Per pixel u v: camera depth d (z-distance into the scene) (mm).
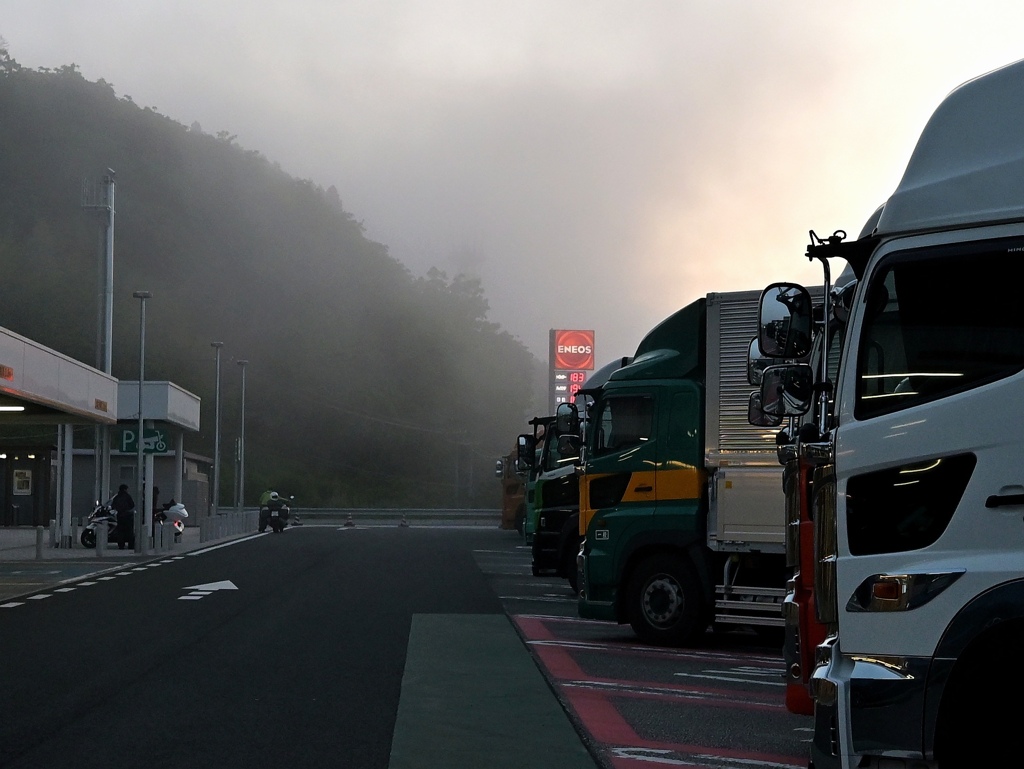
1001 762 5020
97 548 29922
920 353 5426
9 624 14680
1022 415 5094
